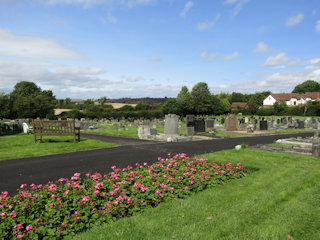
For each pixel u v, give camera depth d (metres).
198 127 19.56
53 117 45.47
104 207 4.18
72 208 4.05
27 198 4.22
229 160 8.60
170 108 54.69
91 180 5.43
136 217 4.04
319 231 3.72
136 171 6.23
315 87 113.50
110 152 10.20
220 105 69.69
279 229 3.72
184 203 4.66
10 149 10.96
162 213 4.20
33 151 10.37
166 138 15.09
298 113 57.66
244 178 6.46
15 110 42.94
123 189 4.88
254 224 3.87
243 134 20.31
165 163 7.17
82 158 8.94
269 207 4.50
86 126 25.28
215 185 5.81
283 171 7.11
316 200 4.87
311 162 8.35
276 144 13.27
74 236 3.46
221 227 3.72
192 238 3.41
